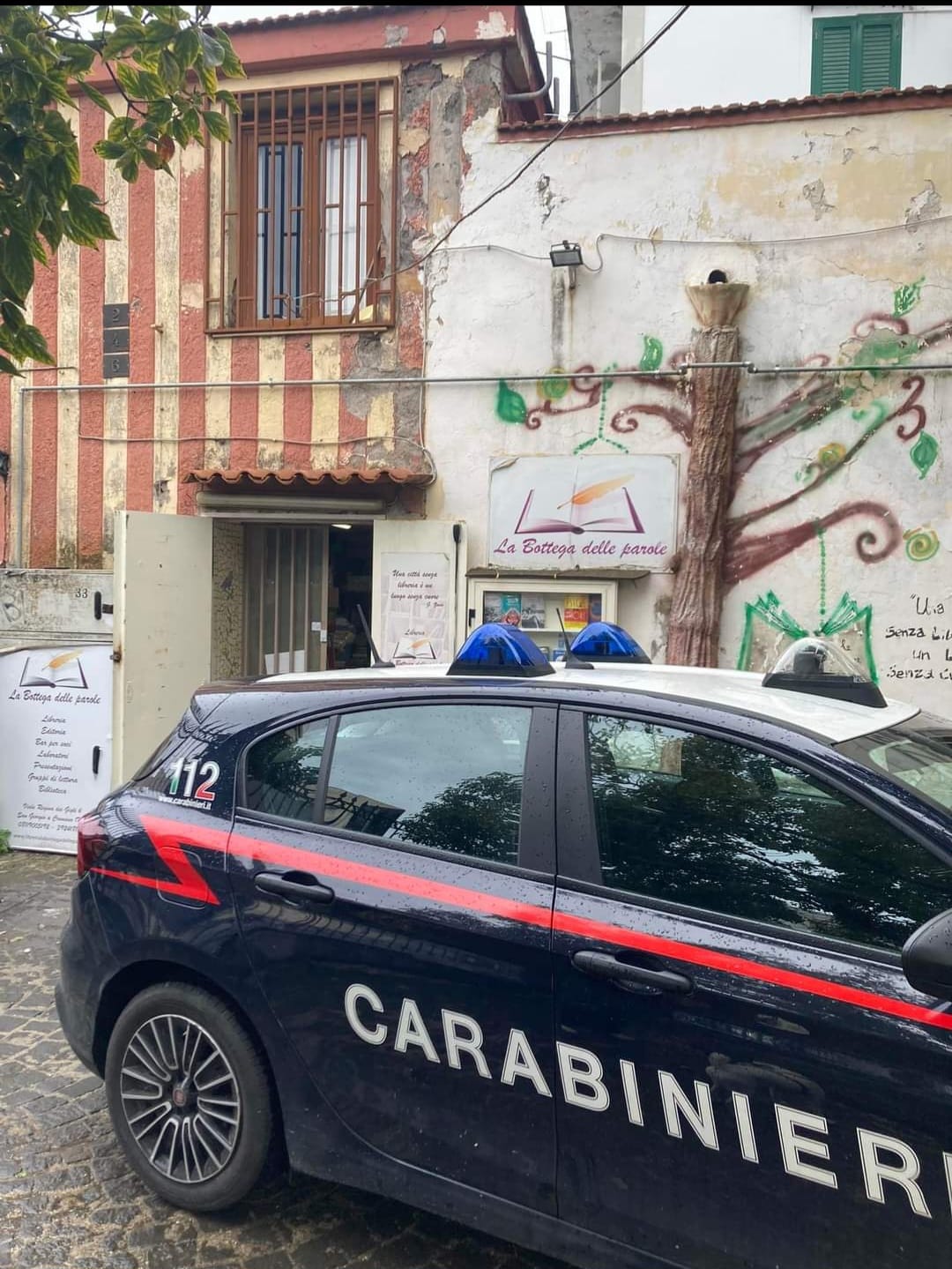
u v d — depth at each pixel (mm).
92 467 8062
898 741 2541
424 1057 2549
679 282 6938
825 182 6703
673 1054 2219
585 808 2525
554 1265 2838
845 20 9797
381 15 7336
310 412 7613
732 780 2414
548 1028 2375
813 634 6723
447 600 7195
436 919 2551
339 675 3232
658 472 6941
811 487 6723
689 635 6723
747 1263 2139
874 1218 2004
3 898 6023
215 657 7977
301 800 2932
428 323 7383
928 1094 1951
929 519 6547
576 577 6891
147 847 3064
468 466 7309
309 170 7641
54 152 4559
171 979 3053
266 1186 3205
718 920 2289
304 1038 2729
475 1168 2480
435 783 2758
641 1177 2262
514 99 7457
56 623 7957
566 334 7121
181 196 7820
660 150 6945
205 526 7629
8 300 4848
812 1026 2082
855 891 2203
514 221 7203
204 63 4691
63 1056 4070
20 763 7031
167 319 7879
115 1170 3287
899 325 6602
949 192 6523
